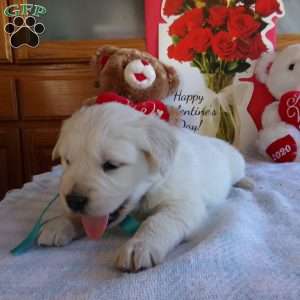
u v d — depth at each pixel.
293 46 0.47
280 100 0.47
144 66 0.44
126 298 0.19
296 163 0.45
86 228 0.25
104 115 0.26
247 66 0.49
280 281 0.20
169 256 0.23
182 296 0.19
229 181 0.35
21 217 0.30
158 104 0.44
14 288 0.20
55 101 0.53
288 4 0.51
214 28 0.48
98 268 0.22
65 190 0.24
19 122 0.54
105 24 0.53
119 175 0.25
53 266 0.23
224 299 0.19
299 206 0.31
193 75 0.49
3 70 0.52
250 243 0.24
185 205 0.27
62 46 0.51
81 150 0.24
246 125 0.49
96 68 0.47
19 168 0.54
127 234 0.27
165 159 0.26
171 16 0.49
